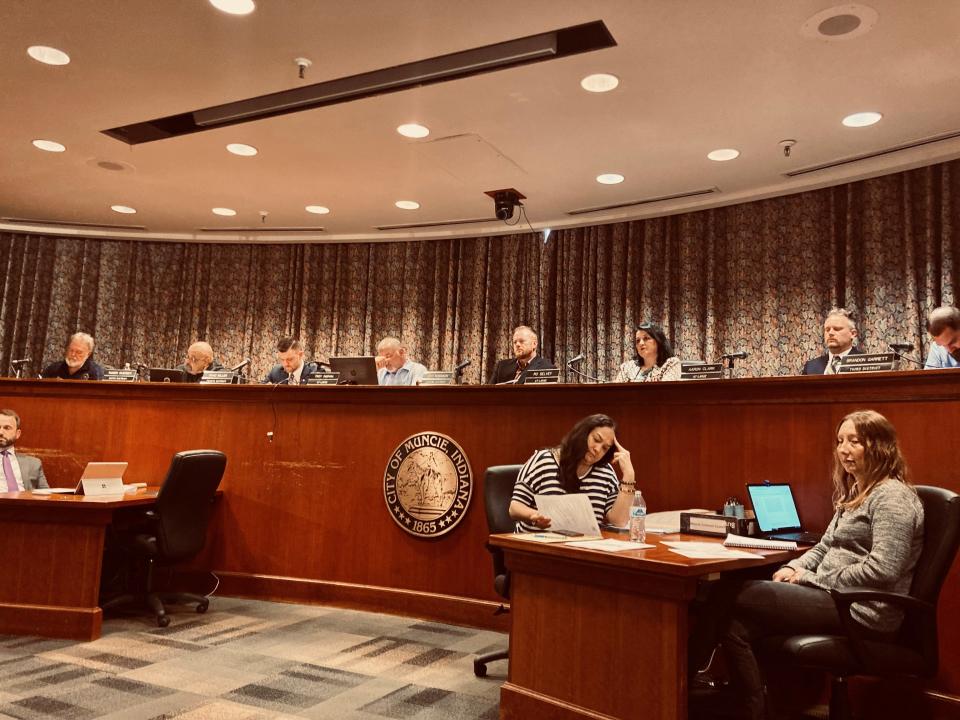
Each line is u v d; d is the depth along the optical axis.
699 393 3.61
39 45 4.48
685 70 4.55
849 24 4.03
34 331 8.34
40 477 4.69
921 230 5.81
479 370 7.82
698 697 2.74
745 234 6.71
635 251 7.25
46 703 2.88
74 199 7.37
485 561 4.23
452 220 7.69
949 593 2.77
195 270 8.68
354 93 4.99
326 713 2.86
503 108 5.12
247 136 5.72
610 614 2.53
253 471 4.86
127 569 4.64
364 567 4.57
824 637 2.40
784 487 3.25
